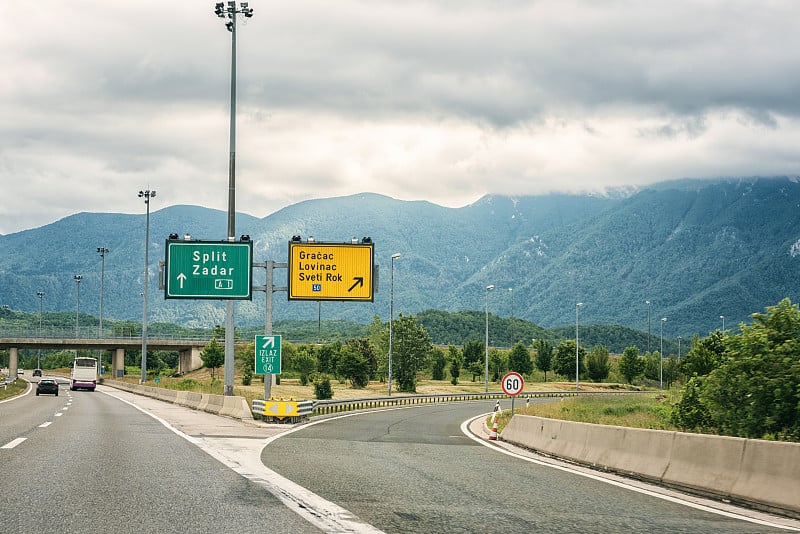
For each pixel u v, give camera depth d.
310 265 40.31
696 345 77.75
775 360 24.45
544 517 11.11
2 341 120.81
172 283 39.19
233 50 42.62
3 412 36.38
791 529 10.84
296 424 34.69
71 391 92.31
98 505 10.88
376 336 130.62
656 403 57.69
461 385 129.50
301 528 9.59
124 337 131.25
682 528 10.62
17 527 9.24
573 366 146.12
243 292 39.56
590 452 19.17
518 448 25.22
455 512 11.29
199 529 9.38
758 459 13.14
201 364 146.12
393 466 17.61
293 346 144.50
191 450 19.50
